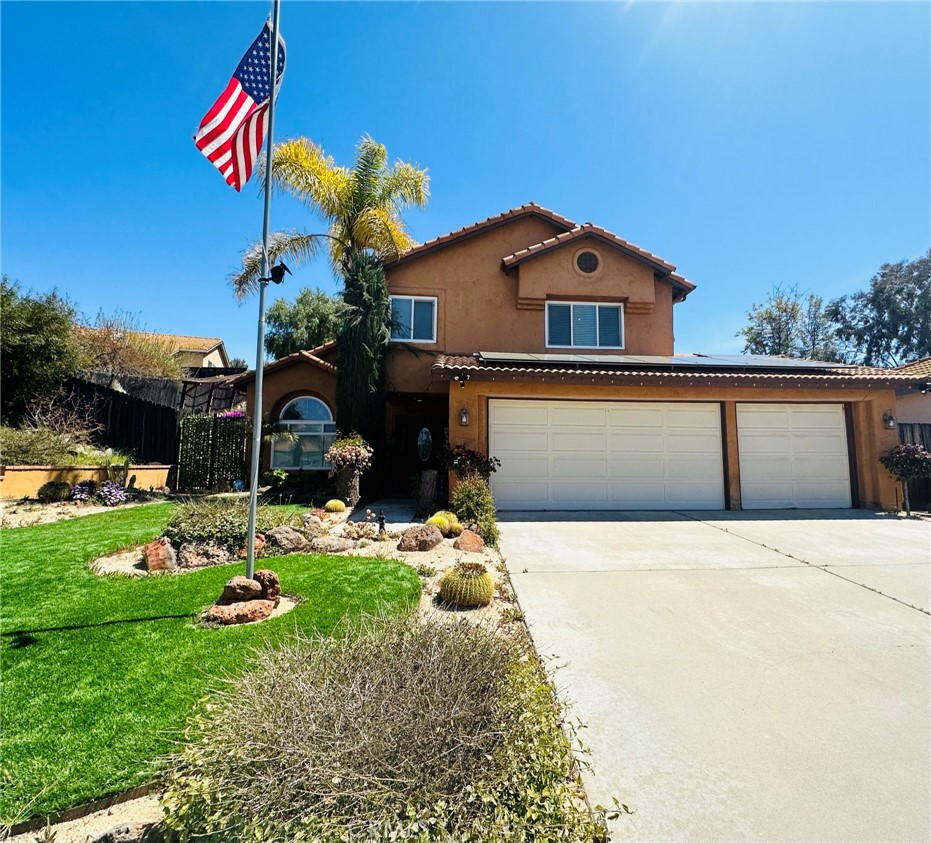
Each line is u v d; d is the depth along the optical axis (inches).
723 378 498.9
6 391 714.2
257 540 327.9
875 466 542.3
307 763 90.8
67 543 354.9
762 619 230.8
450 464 478.3
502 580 286.8
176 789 94.4
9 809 115.9
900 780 126.9
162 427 761.6
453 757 93.7
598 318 687.1
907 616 234.5
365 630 140.7
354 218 693.9
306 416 706.8
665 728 148.3
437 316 679.1
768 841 107.8
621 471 537.3
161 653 187.3
